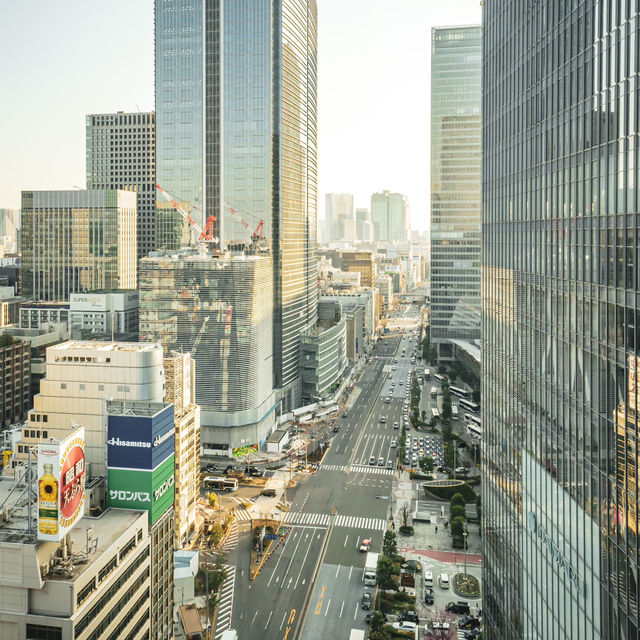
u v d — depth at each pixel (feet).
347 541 608.60
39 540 302.04
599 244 251.19
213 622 477.77
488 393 427.33
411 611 487.61
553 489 301.63
